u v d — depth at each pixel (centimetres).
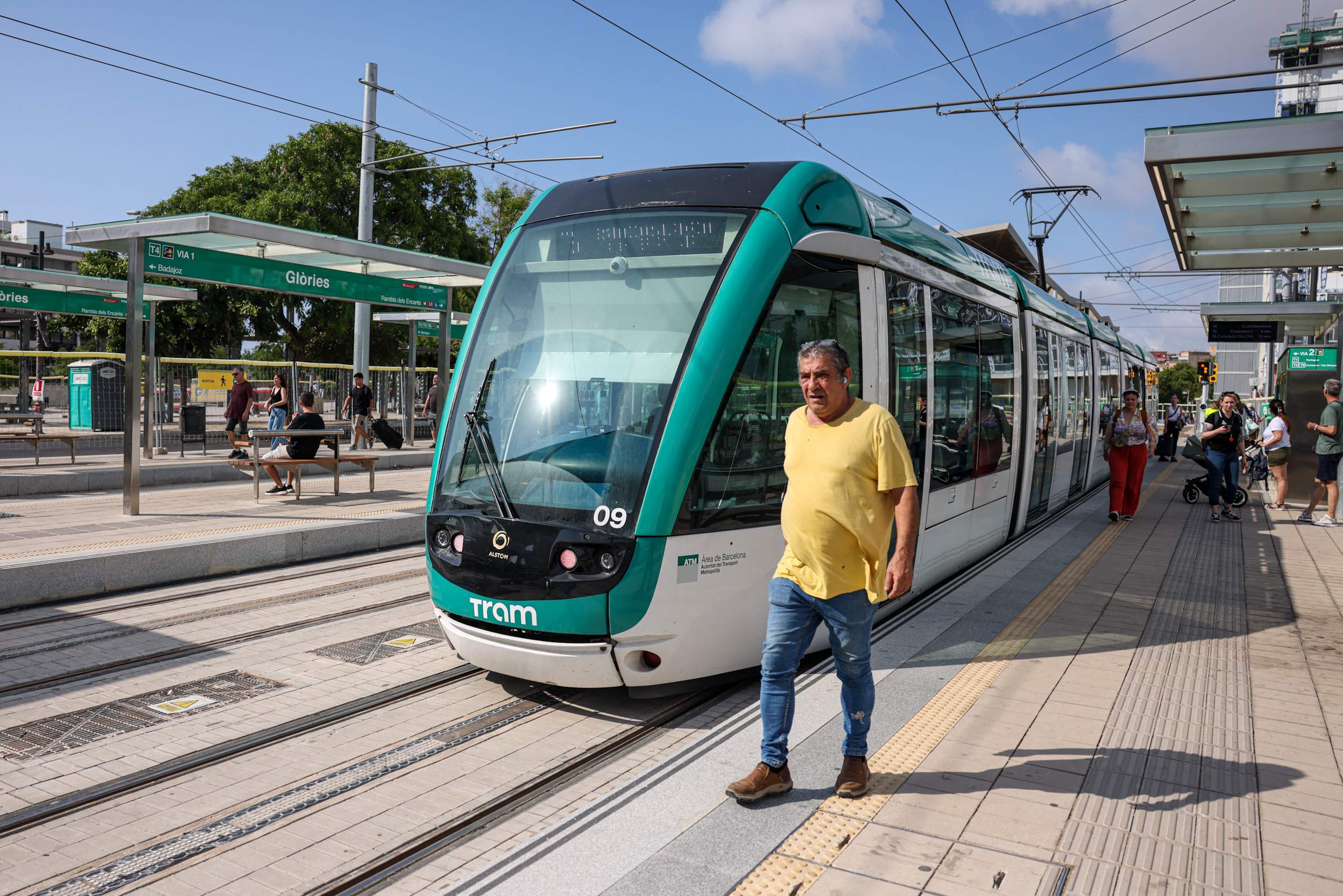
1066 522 1208
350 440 2291
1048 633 620
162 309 3250
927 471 700
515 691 552
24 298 1847
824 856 321
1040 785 380
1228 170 1027
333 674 578
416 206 3294
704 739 422
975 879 307
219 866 354
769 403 530
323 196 3081
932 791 373
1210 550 993
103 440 2106
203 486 1453
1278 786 383
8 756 453
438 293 1667
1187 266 1531
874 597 357
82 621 692
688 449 491
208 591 794
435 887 343
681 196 564
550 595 487
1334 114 893
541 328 559
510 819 396
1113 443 1214
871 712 380
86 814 396
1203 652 586
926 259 719
